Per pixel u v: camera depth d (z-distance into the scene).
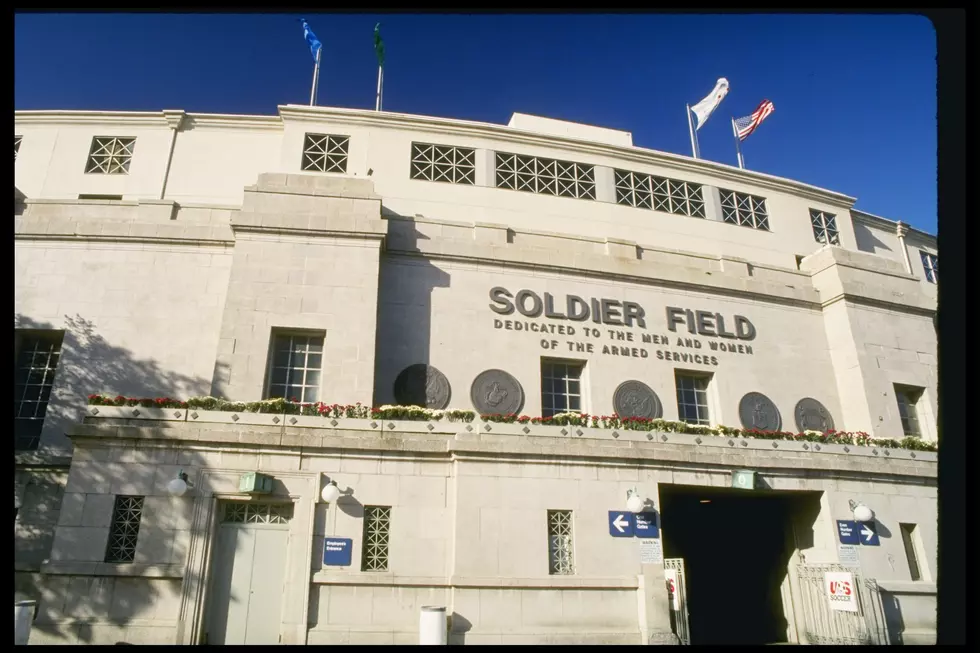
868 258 26.59
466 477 15.93
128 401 15.73
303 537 14.99
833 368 25.00
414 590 14.95
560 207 25.84
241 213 19.91
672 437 18.03
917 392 25.12
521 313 22.06
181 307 20.39
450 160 25.73
